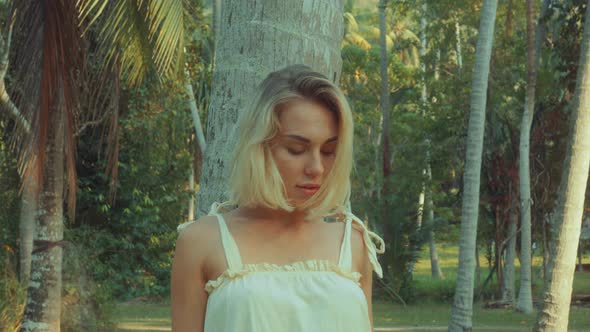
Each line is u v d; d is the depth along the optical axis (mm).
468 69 26453
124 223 20484
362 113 33656
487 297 25391
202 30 17656
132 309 19516
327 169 1931
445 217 28234
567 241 9617
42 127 8352
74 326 12219
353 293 1954
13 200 14164
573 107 9562
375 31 46812
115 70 8805
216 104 3303
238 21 3264
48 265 8992
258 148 1876
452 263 43375
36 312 8977
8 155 13992
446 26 27109
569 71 20438
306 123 1869
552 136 22672
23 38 8242
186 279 1969
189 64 17109
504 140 23047
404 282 24594
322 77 1910
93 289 12875
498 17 26484
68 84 8586
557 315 9648
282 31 3213
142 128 18984
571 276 9703
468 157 14188
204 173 3322
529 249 20812
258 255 1959
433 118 28266
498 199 23703
